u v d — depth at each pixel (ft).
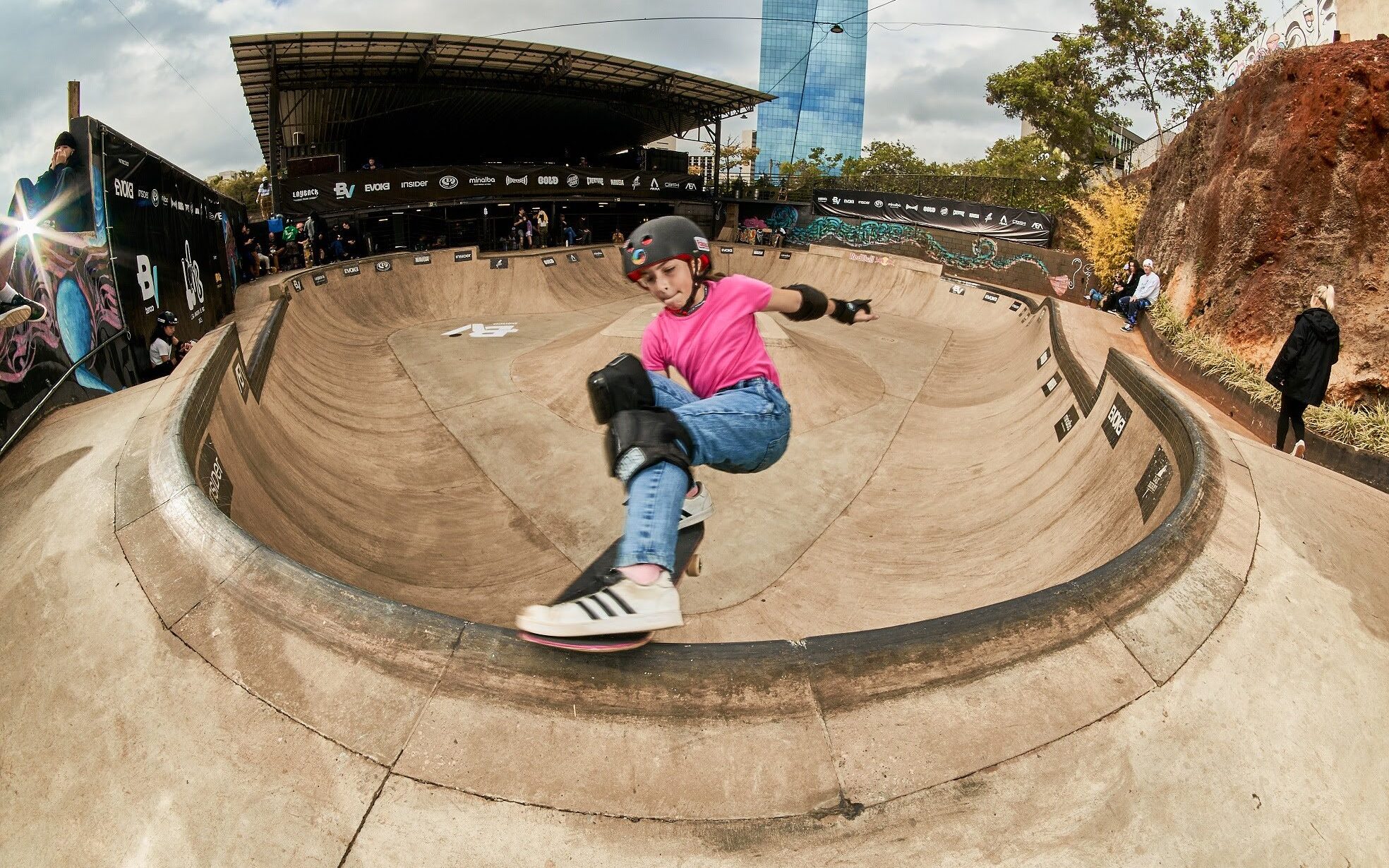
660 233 7.06
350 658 8.48
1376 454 21.35
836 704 8.18
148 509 11.35
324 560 18.60
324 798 7.30
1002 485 26.53
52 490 13.35
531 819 7.14
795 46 255.70
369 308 58.29
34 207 20.27
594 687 8.06
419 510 25.72
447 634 8.52
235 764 7.61
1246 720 8.63
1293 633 10.05
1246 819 7.57
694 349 7.30
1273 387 27.20
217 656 8.70
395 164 117.80
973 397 41.55
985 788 7.59
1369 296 26.53
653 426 6.42
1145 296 44.27
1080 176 87.71
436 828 7.07
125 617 9.49
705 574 22.04
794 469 29.78
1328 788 8.05
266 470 21.13
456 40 72.59
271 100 72.13
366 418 34.94
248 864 6.85
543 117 110.93
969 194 92.27
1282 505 13.35
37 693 8.79
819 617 19.65
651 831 7.12
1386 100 26.50
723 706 8.02
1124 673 8.93
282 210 73.77
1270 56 33.42
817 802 7.39
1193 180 42.16
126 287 26.05
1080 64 83.71
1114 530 17.72
